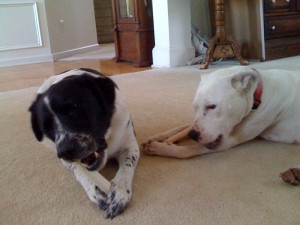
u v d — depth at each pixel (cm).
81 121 102
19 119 200
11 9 431
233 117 125
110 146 117
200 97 125
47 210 103
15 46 441
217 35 328
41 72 368
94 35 595
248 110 129
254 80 127
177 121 176
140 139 154
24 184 121
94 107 106
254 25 339
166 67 347
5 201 110
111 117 113
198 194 104
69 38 520
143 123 176
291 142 139
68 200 108
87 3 570
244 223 89
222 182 111
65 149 98
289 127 136
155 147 133
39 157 143
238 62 344
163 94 233
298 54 370
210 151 132
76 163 104
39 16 453
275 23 347
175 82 268
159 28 349
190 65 348
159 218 94
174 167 124
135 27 363
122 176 108
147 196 105
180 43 348
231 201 99
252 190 105
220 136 125
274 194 102
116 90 126
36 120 109
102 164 108
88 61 436
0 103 238
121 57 406
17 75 358
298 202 97
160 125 172
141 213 97
